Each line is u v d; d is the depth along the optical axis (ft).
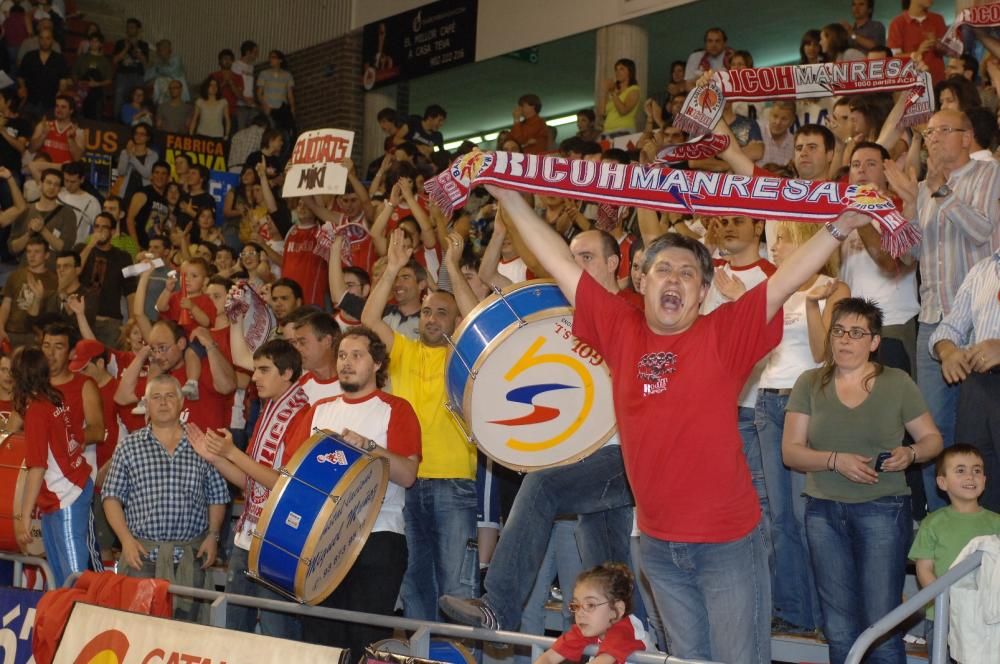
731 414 14.21
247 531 22.24
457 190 15.12
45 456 26.63
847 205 13.73
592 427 19.10
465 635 18.28
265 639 19.12
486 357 18.39
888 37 37.93
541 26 53.21
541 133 48.06
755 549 14.57
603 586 17.08
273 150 51.67
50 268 45.73
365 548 20.42
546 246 15.37
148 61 67.00
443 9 58.65
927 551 19.12
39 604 22.49
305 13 67.36
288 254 38.32
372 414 20.65
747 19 53.01
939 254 22.53
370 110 63.67
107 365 33.42
